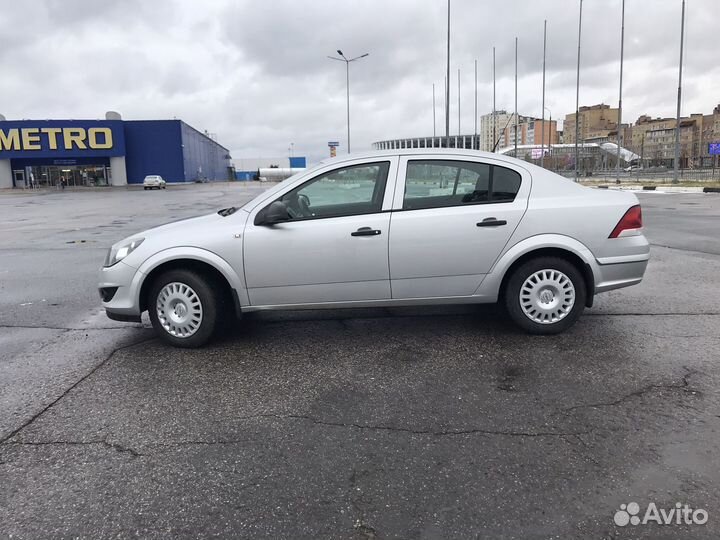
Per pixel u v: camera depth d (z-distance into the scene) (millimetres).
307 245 4660
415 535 2379
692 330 5074
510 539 2344
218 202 30062
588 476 2785
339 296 4766
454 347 4742
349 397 3795
